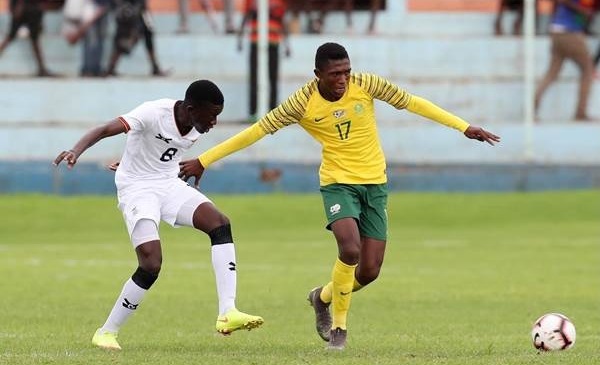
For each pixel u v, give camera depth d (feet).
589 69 359.25
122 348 118.73
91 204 314.96
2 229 289.74
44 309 159.33
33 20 359.66
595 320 148.05
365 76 119.14
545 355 109.91
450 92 371.56
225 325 114.11
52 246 258.57
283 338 131.64
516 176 339.16
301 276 203.72
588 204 321.52
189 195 118.42
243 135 120.16
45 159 342.85
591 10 370.94
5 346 120.16
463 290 183.01
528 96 346.33
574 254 239.09
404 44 380.99
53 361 105.40
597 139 357.00
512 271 210.18
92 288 186.19
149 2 394.52
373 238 120.88
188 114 115.34
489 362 104.32
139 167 118.01
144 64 376.07
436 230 291.17
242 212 307.17
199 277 203.10
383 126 356.59
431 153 357.41
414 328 140.56
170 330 139.13
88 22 362.94
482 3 401.90
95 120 359.87
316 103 118.01
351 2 392.88
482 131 120.88
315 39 376.07
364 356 110.11
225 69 378.32
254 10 337.11
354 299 172.35
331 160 118.93
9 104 358.64
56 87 359.46
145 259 116.16
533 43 379.35
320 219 302.86
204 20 392.27
